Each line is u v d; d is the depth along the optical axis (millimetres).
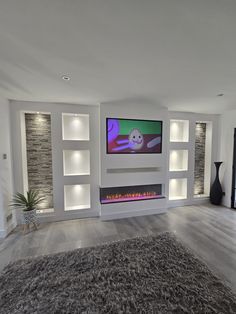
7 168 3359
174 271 2141
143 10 1171
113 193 4211
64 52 1698
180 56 1796
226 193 4844
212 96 3246
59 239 3111
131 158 4090
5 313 1598
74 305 1665
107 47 1625
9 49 1629
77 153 4141
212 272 2154
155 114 4188
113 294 1797
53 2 1100
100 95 3186
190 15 1215
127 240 2895
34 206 3602
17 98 3369
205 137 5273
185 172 4840
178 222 3826
